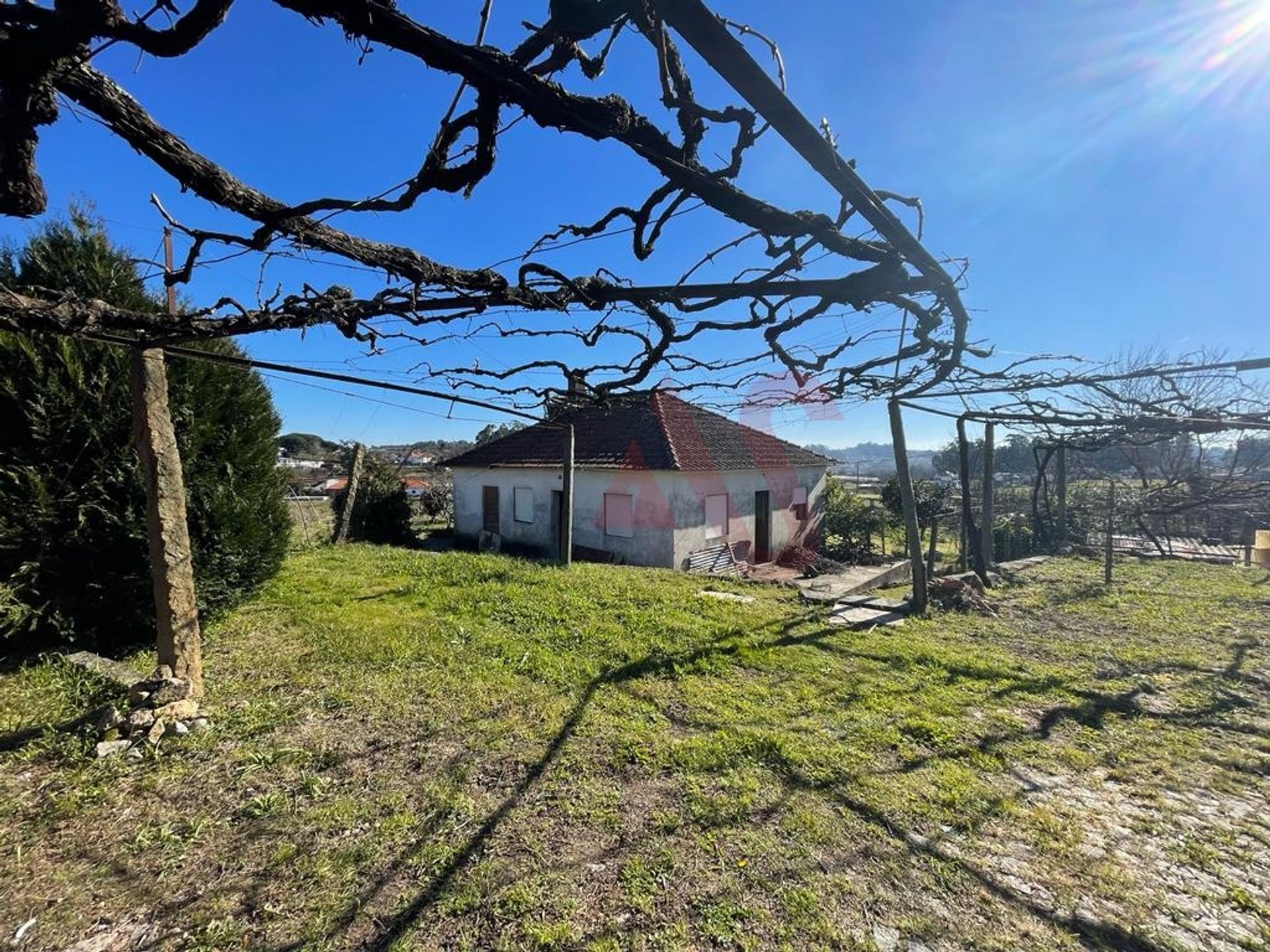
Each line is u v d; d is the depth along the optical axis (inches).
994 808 115.8
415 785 121.1
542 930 84.0
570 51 53.8
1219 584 346.6
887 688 177.2
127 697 149.6
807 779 125.0
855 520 641.6
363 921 85.7
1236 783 126.8
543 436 590.9
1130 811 115.9
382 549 481.4
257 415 230.1
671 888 92.8
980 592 315.3
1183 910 89.7
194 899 89.5
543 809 113.4
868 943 82.3
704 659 198.8
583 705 161.0
